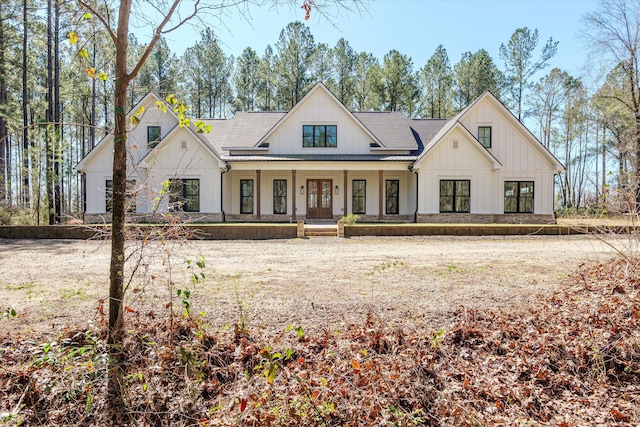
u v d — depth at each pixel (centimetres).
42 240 1337
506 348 442
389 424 347
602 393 391
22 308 533
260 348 419
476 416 360
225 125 2370
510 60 3691
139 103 1906
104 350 397
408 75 3822
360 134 2075
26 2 1708
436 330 465
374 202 2130
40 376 373
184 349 409
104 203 1934
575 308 530
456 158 1903
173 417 358
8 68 2262
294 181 1944
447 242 1293
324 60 3778
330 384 379
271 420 345
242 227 1381
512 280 704
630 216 668
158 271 770
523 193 1961
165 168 1902
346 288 646
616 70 2325
